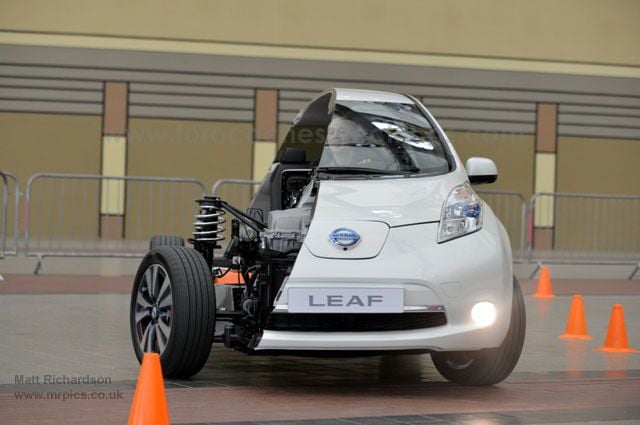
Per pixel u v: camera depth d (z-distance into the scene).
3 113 49.41
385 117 16.98
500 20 53.16
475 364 15.57
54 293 27.66
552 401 14.70
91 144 49.91
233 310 16.20
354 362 18.05
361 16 51.81
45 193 48.56
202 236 16.91
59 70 49.59
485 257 14.74
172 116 50.44
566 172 54.16
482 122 53.16
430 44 52.41
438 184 15.59
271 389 15.09
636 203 44.47
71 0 49.59
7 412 12.99
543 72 53.66
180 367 15.09
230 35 50.75
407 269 14.40
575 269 43.16
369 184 15.58
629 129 54.66
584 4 53.97
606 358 19.16
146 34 50.16
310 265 14.34
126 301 26.17
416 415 13.43
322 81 51.50
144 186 48.66
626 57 54.44
